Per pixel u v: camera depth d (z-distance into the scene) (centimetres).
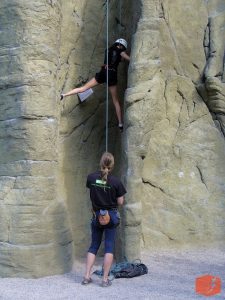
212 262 673
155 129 751
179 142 761
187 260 682
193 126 769
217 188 765
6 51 636
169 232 748
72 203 723
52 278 602
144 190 744
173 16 755
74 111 732
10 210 616
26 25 629
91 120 752
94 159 754
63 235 638
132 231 654
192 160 763
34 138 624
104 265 555
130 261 649
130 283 570
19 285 566
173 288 546
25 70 625
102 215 549
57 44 661
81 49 744
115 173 757
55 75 657
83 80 746
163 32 744
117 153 763
